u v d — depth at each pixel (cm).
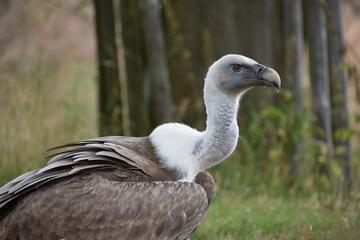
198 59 1416
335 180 1317
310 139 1349
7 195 821
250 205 1194
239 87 906
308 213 1139
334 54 1382
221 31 1409
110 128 1408
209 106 909
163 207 827
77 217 809
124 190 823
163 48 1361
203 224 1091
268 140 1391
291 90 1393
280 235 1038
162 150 882
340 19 1373
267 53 1415
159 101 1366
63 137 1342
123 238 816
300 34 1395
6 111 1386
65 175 820
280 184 1310
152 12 1342
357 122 1399
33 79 1535
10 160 1245
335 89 1384
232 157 1362
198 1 1401
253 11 1406
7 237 812
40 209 809
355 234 995
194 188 848
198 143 901
